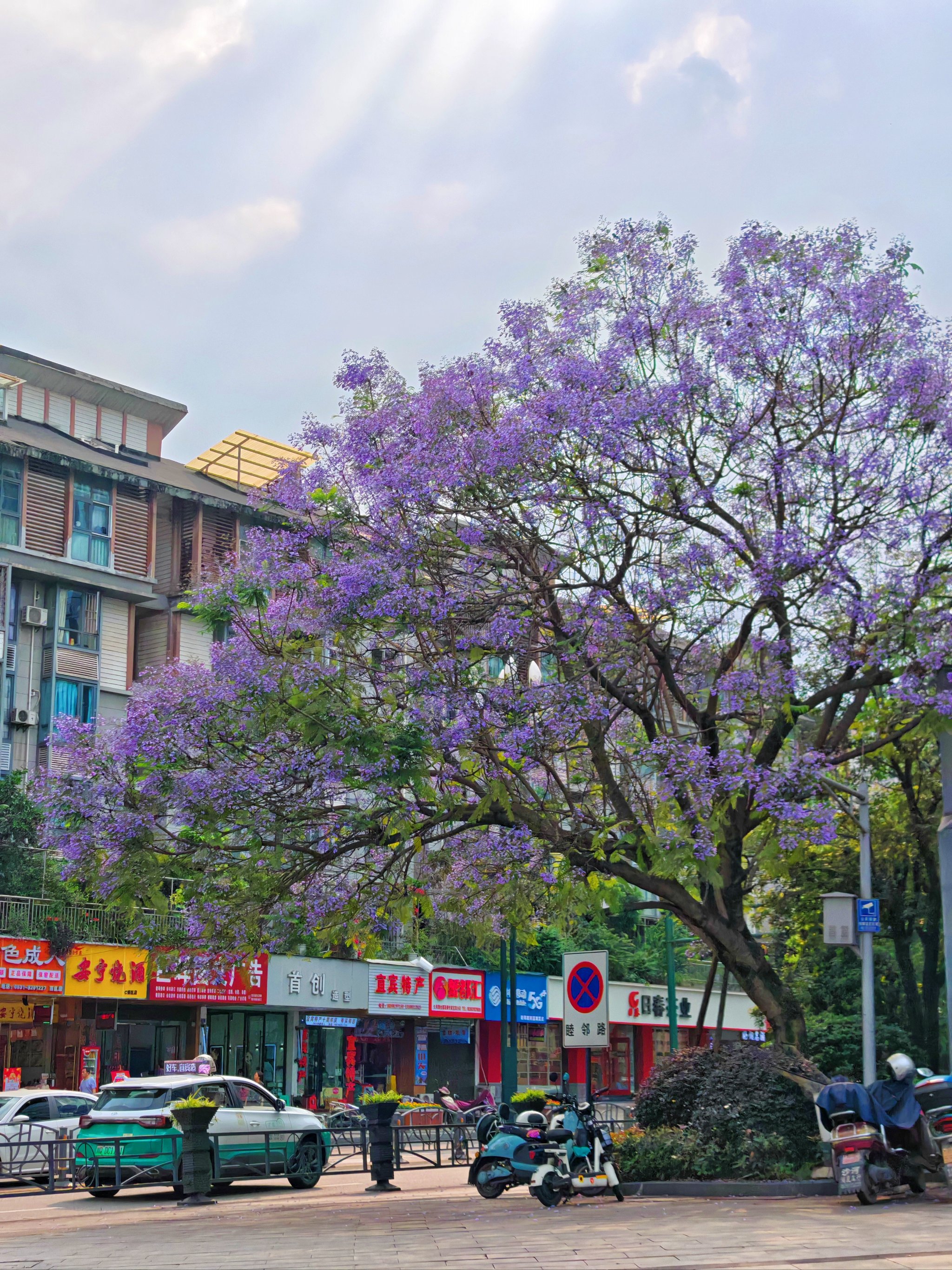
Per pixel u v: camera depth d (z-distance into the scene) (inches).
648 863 575.2
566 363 565.0
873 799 903.7
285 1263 376.8
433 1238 425.1
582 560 570.3
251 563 578.9
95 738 582.6
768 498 565.3
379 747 518.0
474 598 566.6
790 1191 516.7
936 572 542.6
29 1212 629.6
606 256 600.4
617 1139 571.5
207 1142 645.3
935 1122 504.7
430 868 655.1
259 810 549.3
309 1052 1406.3
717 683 569.0
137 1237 476.7
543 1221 466.9
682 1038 1991.9
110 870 561.3
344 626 559.5
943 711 526.3
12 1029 1109.1
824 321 571.8
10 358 1497.3
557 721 551.2
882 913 916.0
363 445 573.0
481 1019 1569.9
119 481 1400.1
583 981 602.5
